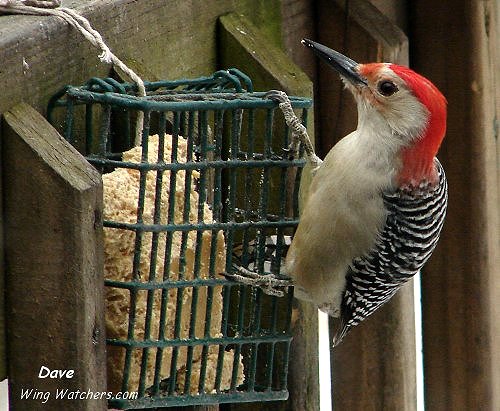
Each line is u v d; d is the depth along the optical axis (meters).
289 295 9.41
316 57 10.79
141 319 8.16
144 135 7.83
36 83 7.64
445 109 9.35
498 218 11.19
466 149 10.96
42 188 7.13
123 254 8.05
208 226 8.18
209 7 9.70
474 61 10.84
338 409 10.88
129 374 8.19
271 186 9.45
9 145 7.16
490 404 11.23
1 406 11.42
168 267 8.06
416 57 11.17
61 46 7.91
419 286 11.41
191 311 8.30
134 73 8.15
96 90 8.09
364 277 9.69
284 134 8.97
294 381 9.65
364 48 10.48
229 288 8.54
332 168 9.43
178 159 8.34
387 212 9.42
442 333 11.30
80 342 7.23
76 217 7.11
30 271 7.23
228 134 9.43
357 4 10.62
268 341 8.81
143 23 8.85
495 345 11.22
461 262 11.10
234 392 8.73
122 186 8.11
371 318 10.58
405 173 9.38
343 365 10.80
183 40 9.38
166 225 8.00
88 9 8.20
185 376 8.48
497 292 11.20
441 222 9.96
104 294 7.45
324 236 9.40
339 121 10.74
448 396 11.35
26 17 7.80
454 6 10.88
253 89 9.62
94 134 8.45
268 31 10.34
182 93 8.41
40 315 7.27
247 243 8.61
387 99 9.27
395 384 10.62
